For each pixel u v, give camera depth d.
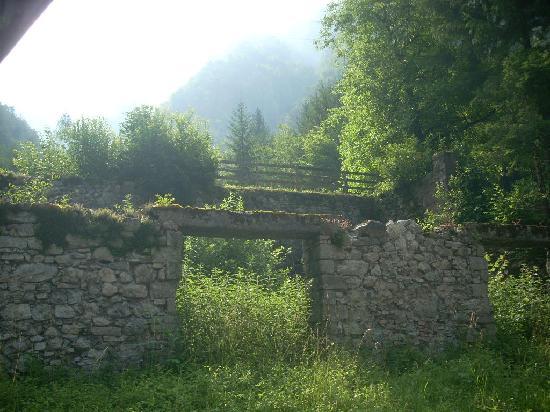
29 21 2.29
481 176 15.58
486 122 16.91
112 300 7.44
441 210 14.57
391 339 8.66
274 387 6.36
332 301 8.45
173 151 15.88
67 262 7.34
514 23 12.70
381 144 19.78
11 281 7.04
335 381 6.39
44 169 15.72
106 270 7.50
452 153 15.45
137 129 16.05
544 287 11.16
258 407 5.74
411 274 9.12
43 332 7.03
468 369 7.32
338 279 8.59
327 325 8.30
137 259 7.69
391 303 8.84
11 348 6.84
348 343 8.35
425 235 9.45
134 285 7.59
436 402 6.39
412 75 18.88
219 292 8.74
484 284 9.64
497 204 13.94
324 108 39.50
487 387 6.86
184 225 8.13
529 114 11.70
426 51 17.95
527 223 13.22
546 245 10.39
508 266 12.83
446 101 17.14
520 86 11.64
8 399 5.75
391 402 6.12
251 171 18.55
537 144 12.12
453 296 9.34
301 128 42.31
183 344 7.57
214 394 6.08
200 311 8.11
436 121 18.39
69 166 15.60
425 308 9.06
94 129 16.28
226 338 7.70
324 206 16.89
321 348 7.99
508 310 10.18
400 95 19.41
